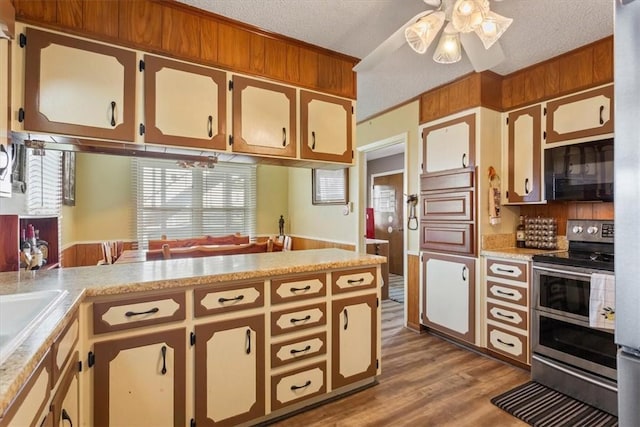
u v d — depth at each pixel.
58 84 1.64
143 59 1.86
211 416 1.72
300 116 2.38
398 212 6.39
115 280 1.59
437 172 3.24
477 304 2.86
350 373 2.21
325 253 2.56
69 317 1.17
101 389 1.47
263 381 1.88
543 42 2.41
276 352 1.92
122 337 1.52
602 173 2.34
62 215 3.40
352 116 2.63
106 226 4.54
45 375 1.00
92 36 1.73
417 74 2.95
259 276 1.85
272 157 2.30
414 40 1.72
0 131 1.37
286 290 1.96
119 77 1.79
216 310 1.73
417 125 3.50
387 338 3.28
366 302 2.29
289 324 1.96
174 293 1.63
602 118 2.37
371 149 4.17
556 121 2.63
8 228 1.78
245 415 1.82
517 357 2.56
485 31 1.63
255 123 2.20
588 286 2.12
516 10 2.01
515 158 2.91
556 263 2.29
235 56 2.14
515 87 2.92
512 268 2.60
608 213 2.61
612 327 1.98
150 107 1.86
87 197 4.41
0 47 1.38
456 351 2.95
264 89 2.24
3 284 1.51
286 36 2.31
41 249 2.23
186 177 5.13
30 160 2.22
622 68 0.68
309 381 2.04
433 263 3.28
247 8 2.00
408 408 2.07
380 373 2.38
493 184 2.91
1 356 0.83
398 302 4.64
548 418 1.97
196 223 5.22
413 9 2.02
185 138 1.96
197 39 2.01
